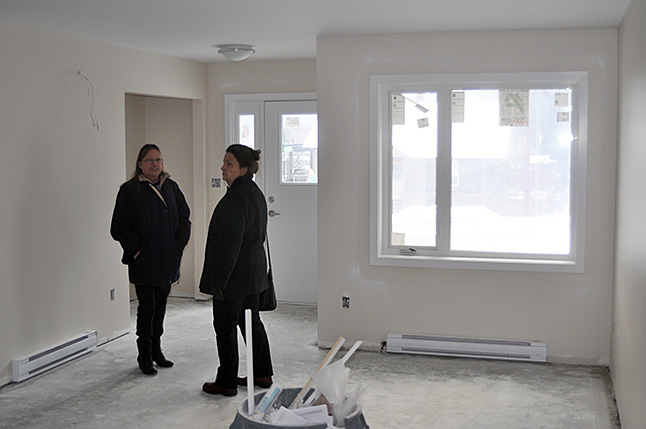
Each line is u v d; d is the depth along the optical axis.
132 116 6.61
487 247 4.80
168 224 4.30
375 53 4.77
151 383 4.19
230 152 3.77
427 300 4.81
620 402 3.63
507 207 4.75
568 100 4.61
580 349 4.60
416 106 4.84
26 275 4.35
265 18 4.21
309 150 6.34
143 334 4.34
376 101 4.77
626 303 3.52
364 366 4.54
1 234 4.15
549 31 4.50
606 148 4.45
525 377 4.32
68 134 4.71
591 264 4.53
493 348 4.64
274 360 4.68
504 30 4.54
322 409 1.98
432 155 4.84
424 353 4.79
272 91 6.35
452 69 4.65
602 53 4.43
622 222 3.88
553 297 4.61
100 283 5.07
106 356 4.77
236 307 3.81
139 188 4.23
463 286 4.75
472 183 4.79
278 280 6.53
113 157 5.20
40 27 4.43
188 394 3.99
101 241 5.07
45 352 4.42
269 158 6.43
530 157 4.69
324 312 4.99
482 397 3.95
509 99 4.69
